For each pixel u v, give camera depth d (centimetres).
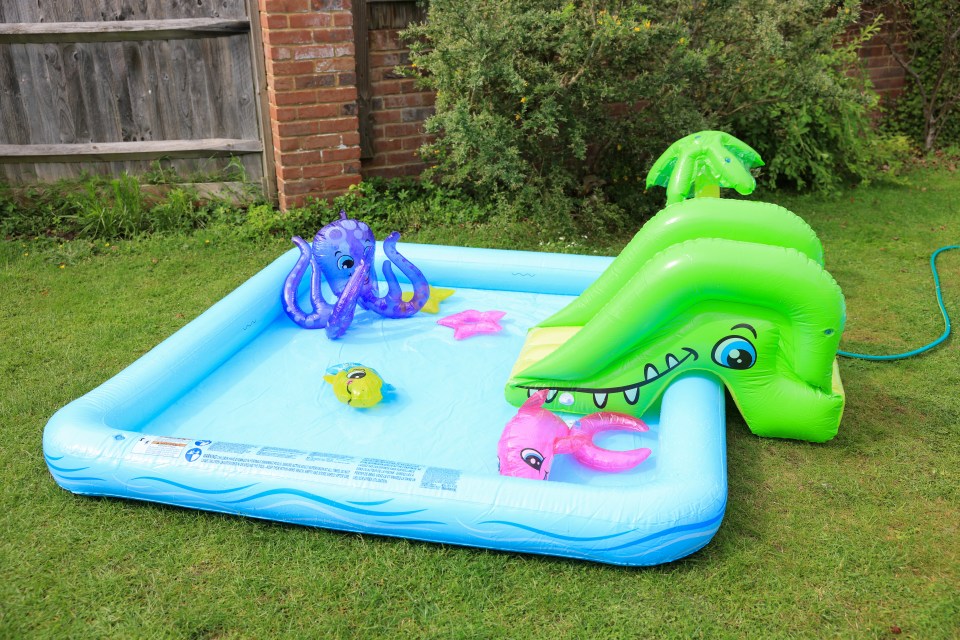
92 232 655
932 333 505
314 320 503
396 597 297
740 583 304
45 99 667
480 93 635
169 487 334
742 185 436
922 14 920
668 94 652
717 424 356
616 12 628
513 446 348
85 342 488
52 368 457
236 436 391
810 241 409
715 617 289
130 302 546
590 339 388
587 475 358
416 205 694
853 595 299
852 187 823
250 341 492
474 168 688
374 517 318
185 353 432
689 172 449
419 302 520
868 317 529
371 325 512
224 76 675
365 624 284
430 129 627
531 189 643
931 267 604
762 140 798
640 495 305
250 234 650
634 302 376
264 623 285
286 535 328
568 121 655
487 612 290
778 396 380
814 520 338
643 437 388
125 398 388
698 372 389
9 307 533
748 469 371
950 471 370
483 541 312
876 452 384
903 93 974
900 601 296
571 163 745
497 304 540
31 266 596
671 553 304
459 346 482
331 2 635
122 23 648
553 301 544
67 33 646
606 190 738
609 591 300
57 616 288
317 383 442
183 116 688
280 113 651
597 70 642
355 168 689
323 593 299
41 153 678
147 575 307
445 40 628
